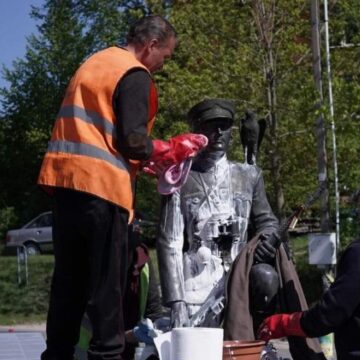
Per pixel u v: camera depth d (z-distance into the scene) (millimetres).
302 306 4492
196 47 17688
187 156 4148
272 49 17781
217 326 4531
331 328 4219
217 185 4688
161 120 16938
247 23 17969
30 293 19609
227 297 4434
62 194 3729
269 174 17422
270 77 17547
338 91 15312
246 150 5000
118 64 3764
